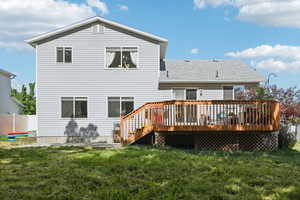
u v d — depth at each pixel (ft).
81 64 57.77
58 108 57.26
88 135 57.36
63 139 57.11
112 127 57.52
